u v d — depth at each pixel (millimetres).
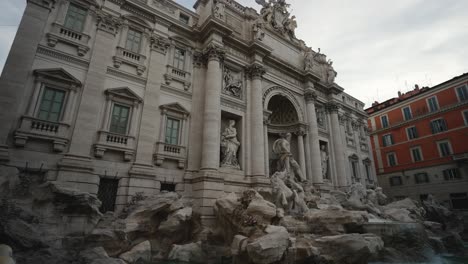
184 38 22250
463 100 36562
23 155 13430
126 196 16203
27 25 14945
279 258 11633
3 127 13016
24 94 14141
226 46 24344
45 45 15406
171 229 14852
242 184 21062
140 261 13156
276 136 30016
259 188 20578
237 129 23703
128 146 17016
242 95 24266
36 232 10516
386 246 16250
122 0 19188
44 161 13930
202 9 24625
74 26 16938
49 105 15000
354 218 16172
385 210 25047
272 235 12125
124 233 13188
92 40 17375
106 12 18391
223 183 18875
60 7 16578
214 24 22125
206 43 22766
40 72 14758
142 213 14508
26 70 14328
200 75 22203
